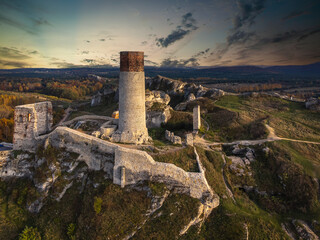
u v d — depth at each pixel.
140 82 33.31
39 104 36.66
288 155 35.97
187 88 100.19
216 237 25.11
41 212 28.62
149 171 28.62
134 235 24.59
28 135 34.50
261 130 46.16
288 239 25.70
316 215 27.73
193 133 48.50
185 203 27.14
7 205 29.73
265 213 29.30
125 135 34.38
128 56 31.92
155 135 47.81
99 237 23.86
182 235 25.03
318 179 31.27
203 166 32.50
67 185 30.33
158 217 26.05
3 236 26.16
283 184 32.06
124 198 27.28
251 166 36.06
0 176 33.50
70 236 25.50
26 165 33.34
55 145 33.66
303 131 46.25
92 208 26.66
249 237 25.08
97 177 29.97
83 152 32.19
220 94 79.50
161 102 66.62
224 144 43.19
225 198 29.52
